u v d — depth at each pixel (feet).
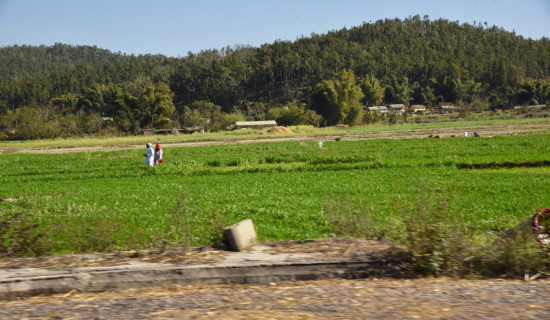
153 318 14.83
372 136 217.56
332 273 20.70
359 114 456.04
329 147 146.51
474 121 387.96
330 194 57.52
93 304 16.81
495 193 53.83
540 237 23.49
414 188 58.44
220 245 23.85
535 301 16.61
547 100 641.40
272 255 22.16
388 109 597.11
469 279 20.65
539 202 47.62
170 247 26.40
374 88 606.55
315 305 16.14
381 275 20.88
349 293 17.76
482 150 111.96
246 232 24.16
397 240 24.30
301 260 21.11
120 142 223.51
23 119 380.17
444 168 82.89
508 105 624.59
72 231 27.58
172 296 17.78
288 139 220.43
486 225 36.58
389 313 15.15
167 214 45.16
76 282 19.24
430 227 22.07
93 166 108.37
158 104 427.74
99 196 60.59
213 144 196.85
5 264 21.40
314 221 40.96
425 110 609.42
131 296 18.11
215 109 598.75
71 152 171.22
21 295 18.67
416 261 21.22
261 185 68.69
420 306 15.96
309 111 442.91
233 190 63.82
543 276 21.04
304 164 99.60
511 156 93.30
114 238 27.25
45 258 22.39
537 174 71.41
